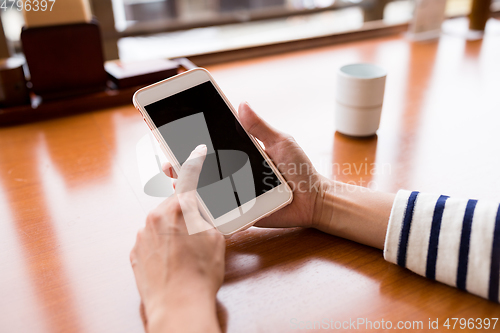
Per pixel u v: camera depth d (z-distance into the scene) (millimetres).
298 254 546
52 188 708
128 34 1396
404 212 509
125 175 742
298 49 1473
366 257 538
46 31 938
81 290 494
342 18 2137
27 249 563
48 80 980
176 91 609
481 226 459
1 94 940
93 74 1023
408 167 737
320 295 476
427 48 1459
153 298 436
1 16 1089
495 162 740
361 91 791
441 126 895
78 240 579
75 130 928
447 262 470
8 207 657
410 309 453
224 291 485
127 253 552
